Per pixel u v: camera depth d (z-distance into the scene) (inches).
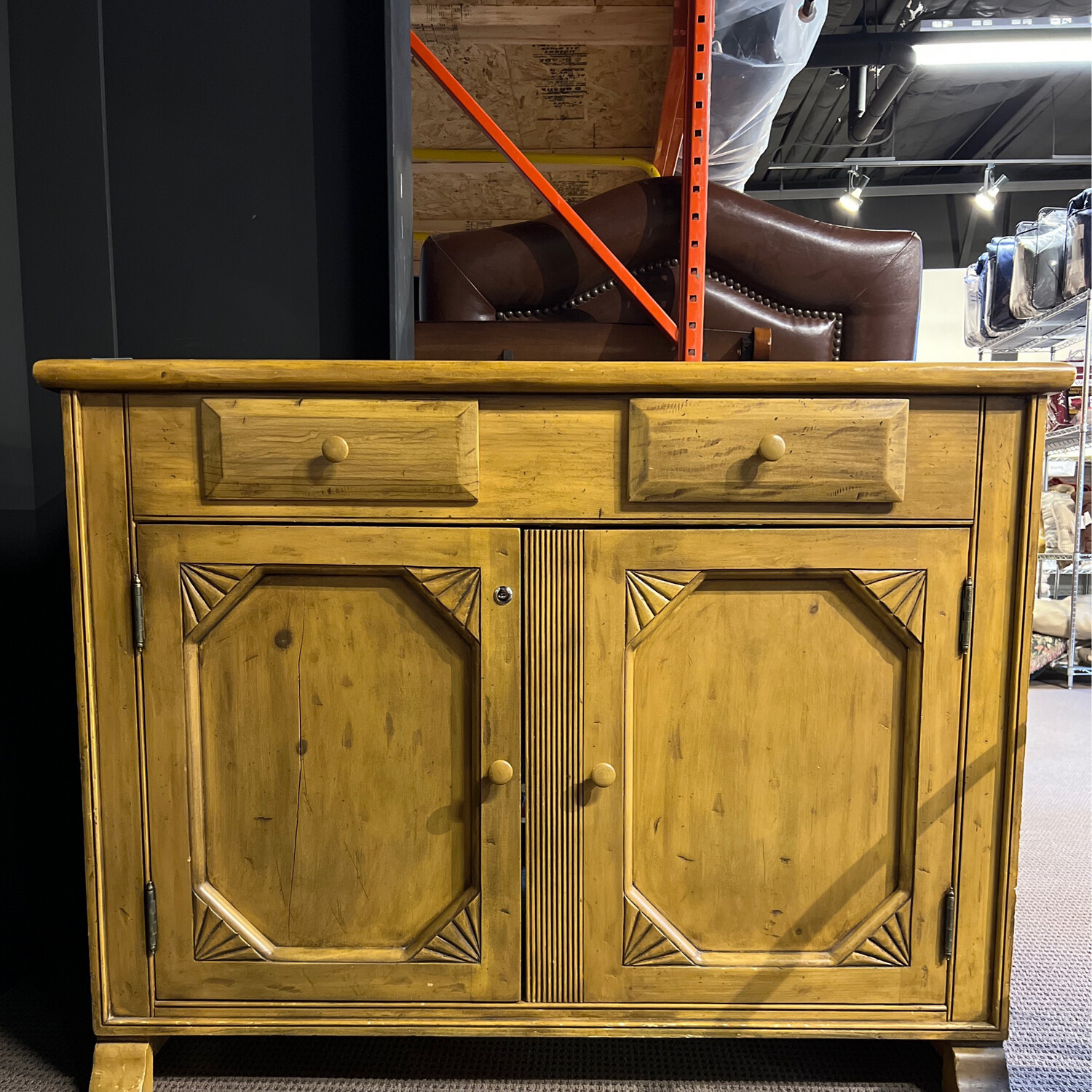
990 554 34.2
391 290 45.6
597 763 34.7
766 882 35.6
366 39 45.6
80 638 34.3
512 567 34.1
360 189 46.4
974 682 34.7
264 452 33.4
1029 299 134.0
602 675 34.4
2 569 44.9
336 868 35.5
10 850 45.3
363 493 33.7
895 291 58.1
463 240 57.7
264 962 35.4
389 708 35.0
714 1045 40.8
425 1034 35.5
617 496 34.1
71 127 45.6
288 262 46.9
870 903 35.7
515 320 57.8
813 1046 40.7
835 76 183.5
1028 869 60.3
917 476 33.9
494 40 71.1
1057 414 143.9
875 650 34.9
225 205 46.6
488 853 34.9
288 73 45.9
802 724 35.2
